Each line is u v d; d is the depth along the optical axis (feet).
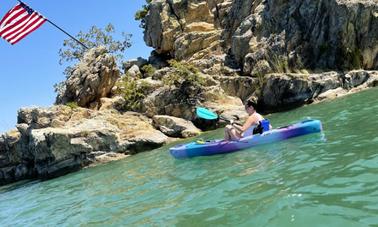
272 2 87.86
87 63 90.74
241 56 90.07
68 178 51.90
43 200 38.96
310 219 16.44
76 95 87.15
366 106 46.26
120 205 27.48
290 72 80.23
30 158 67.31
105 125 64.90
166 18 113.29
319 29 79.87
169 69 89.97
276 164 27.37
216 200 22.39
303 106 70.69
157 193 28.14
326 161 24.76
